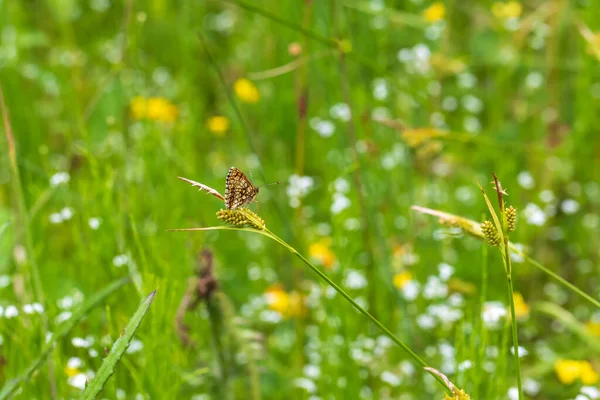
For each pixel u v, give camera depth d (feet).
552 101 20.95
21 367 10.50
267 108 21.47
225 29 25.34
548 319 16.34
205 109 22.93
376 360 13.42
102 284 12.42
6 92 20.44
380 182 17.49
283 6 21.50
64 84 21.43
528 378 13.73
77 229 12.94
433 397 13.29
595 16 20.40
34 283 11.02
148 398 10.73
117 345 7.45
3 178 18.70
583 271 17.28
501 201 7.03
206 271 11.33
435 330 14.82
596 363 14.28
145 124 17.89
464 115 22.27
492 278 16.63
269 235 6.98
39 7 25.80
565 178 19.34
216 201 17.87
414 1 22.31
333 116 18.83
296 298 14.97
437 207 17.42
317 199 19.20
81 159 15.66
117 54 22.02
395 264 15.53
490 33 22.93
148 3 24.29
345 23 19.93
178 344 11.33
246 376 11.60
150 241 12.28
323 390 12.39
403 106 19.95
